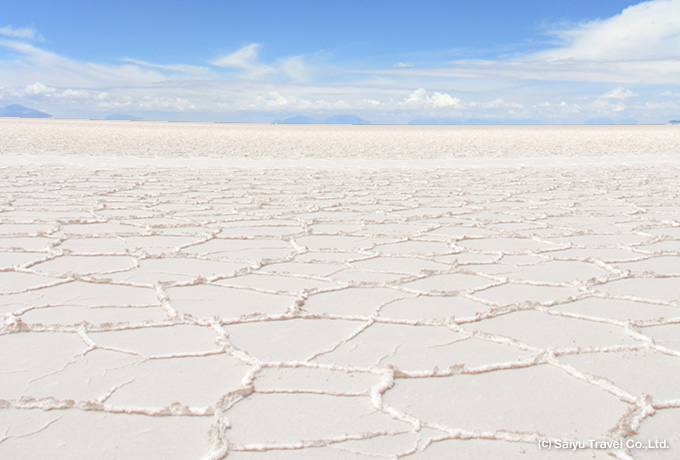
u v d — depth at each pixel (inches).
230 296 101.2
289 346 78.6
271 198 227.5
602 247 142.9
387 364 72.6
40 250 131.7
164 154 457.7
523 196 239.3
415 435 56.0
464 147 613.6
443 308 95.5
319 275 116.0
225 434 55.8
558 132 1206.3
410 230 165.0
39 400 61.5
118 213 186.5
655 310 94.7
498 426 57.9
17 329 82.7
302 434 56.0
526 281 111.5
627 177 314.3
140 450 53.2
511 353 76.6
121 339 80.5
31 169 314.7
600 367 72.2
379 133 1085.8
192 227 165.5
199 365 72.1
